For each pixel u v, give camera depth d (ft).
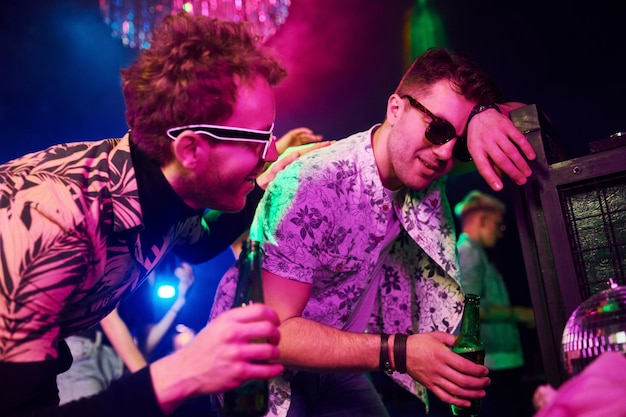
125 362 8.96
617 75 22.91
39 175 3.48
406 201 5.19
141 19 16.12
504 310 12.23
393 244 5.47
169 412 2.98
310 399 5.08
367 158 4.96
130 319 10.44
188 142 3.71
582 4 23.07
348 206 4.86
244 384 3.51
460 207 14.32
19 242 3.15
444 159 4.57
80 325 3.92
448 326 5.22
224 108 3.71
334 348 4.29
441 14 25.05
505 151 4.26
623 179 4.09
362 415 5.25
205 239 5.19
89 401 2.93
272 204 4.70
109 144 3.94
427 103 4.64
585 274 4.14
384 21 25.91
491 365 12.17
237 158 3.83
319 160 4.89
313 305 4.95
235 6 16.15
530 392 13.04
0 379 2.95
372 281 5.28
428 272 5.37
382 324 5.58
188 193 4.00
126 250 3.77
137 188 3.75
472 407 4.65
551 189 4.22
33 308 3.08
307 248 4.53
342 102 27.50
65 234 3.25
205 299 12.59
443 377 4.22
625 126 22.90
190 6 15.98
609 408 2.36
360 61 26.86
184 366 2.94
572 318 3.31
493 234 13.97
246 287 3.34
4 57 20.47
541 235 4.26
